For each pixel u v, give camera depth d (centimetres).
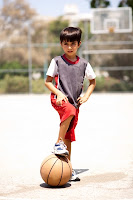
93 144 1189
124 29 4272
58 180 691
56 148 696
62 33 724
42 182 754
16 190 695
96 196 646
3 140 1298
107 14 4281
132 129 1500
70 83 735
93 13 4288
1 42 5150
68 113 708
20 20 5294
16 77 4419
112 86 4503
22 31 5281
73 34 717
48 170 690
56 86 746
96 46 4900
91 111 2225
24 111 2277
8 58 5212
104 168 871
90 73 756
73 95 740
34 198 638
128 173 818
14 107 2545
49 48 5175
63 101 716
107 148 1118
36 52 5253
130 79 4831
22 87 4369
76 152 1070
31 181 764
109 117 1917
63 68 734
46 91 4269
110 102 2839
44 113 2155
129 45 4859
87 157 1000
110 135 1361
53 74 739
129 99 3123
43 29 5278
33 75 4641
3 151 1106
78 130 1497
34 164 933
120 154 1030
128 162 930
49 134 1405
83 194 660
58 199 631
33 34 5288
